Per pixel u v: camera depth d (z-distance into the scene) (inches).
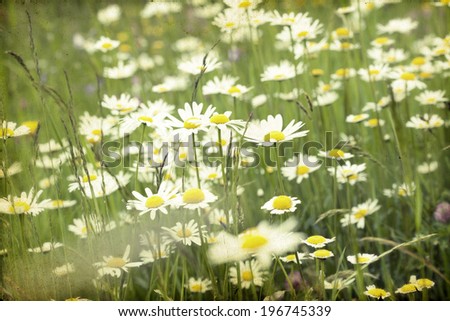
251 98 69.5
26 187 61.0
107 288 57.9
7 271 58.2
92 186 59.5
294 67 65.1
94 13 77.0
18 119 66.4
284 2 67.7
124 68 70.9
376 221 62.5
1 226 59.1
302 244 59.6
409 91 68.2
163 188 57.3
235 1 66.4
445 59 68.2
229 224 56.6
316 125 66.6
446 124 67.0
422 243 62.5
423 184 66.1
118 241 58.7
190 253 59.6
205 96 69.2
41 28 71.9
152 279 59.0
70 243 60.7
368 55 71.7
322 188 64.6
